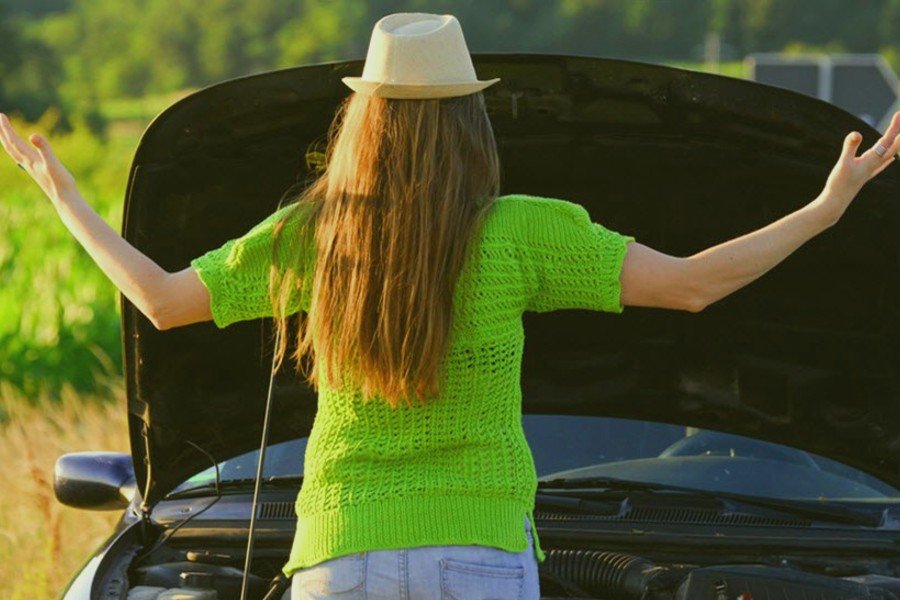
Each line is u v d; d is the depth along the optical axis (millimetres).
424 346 5035
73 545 12453
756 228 7469
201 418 7672
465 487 5129
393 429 5172
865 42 171750
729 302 7539
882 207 6906
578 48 184000
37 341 22922
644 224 7637
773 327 7566
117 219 37719
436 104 5191
